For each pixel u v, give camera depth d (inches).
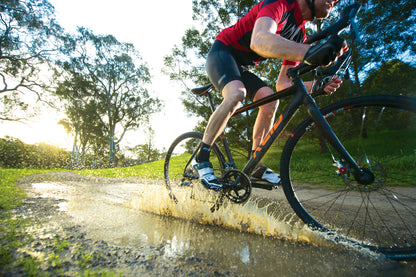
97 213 78.7
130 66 1408.7
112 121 1469.0
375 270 42.5
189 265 43.8
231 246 53.1
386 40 211.3
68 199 103.0
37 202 91.6
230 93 65.5
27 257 43.4
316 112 57.3
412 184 51.8
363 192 58.8
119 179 207.0
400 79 194.9
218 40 74.1
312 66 55.5
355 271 42.1
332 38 45.4
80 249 48.3
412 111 46.1
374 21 214.2
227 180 73.5
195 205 78.8
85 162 1401.3
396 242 52.2
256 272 41.8
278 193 118.1
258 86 75.7
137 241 55.0
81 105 1396.4
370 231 58.6
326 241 54.4
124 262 43.8
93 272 39.1
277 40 51.6
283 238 57.6
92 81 1379.2
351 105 54.0
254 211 76.0
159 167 447.2
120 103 1467.8
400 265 44.5
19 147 1030.4
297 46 49.6
